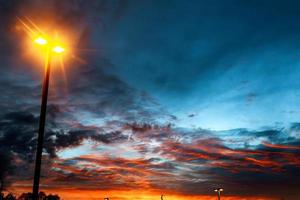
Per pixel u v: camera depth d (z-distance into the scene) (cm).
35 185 1098
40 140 1172
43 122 1206
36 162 1129
